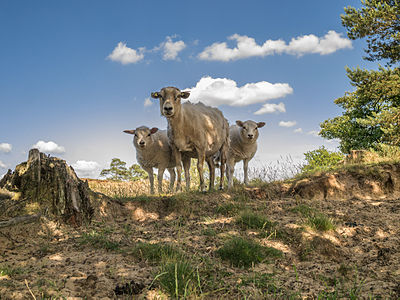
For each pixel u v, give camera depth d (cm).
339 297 371
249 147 1105
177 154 865
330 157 1933
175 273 358
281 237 575
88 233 540
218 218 670
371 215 707
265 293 371
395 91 1936
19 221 509
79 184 621
